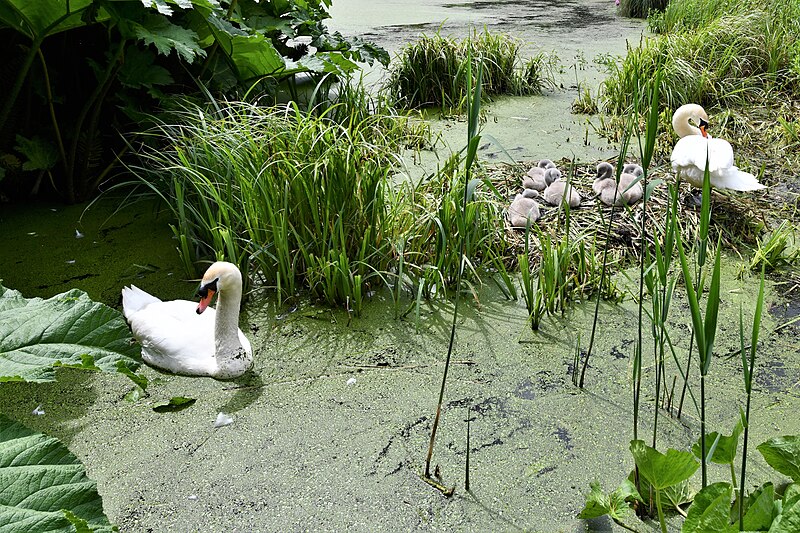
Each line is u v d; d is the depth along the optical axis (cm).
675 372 329
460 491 264
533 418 301
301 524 249
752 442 286
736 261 422
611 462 277
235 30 496
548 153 583
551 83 761
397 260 403
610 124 642
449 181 451
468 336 357
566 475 271
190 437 291
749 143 596
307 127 421
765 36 754
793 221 468
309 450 284
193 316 347
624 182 487
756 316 188
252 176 398
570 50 895
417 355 342
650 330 361
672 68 685
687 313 376
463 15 1112
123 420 300
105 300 381
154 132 488
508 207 473
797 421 297
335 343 351
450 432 294
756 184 443
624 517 247
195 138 437
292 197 396
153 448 285
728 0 874
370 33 948
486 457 280
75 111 503
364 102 597
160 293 389
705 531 204
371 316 372
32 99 486
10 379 196
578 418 301
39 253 426
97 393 316
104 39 496
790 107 673
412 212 412
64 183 493
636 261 423
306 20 600
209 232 414
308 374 329
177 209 457
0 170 438
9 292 227
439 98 702
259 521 251
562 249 387
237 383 323
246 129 423
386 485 267
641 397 313
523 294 391
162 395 315
